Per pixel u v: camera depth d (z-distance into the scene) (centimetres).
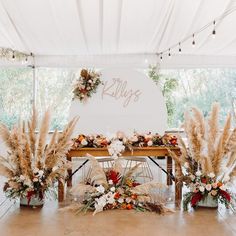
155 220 397
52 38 752
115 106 670
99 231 363
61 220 397
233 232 360
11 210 433
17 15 612
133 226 377
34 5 573
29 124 447
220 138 439
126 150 494
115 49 862
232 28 692
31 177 436
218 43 798
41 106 933
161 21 657
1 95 918
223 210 434
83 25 671
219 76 960
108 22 657
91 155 475
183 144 458
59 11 601
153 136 516
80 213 421
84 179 548
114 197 438
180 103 961
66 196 496
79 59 912
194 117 459
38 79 934
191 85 960
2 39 745
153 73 911
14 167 443
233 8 570
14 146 430
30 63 894
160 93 673
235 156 438
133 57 912
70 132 459
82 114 668
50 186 454
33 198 445
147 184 453
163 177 629
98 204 424
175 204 459
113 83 673
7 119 916
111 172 461
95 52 890
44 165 446
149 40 782
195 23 651
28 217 407
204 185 432
